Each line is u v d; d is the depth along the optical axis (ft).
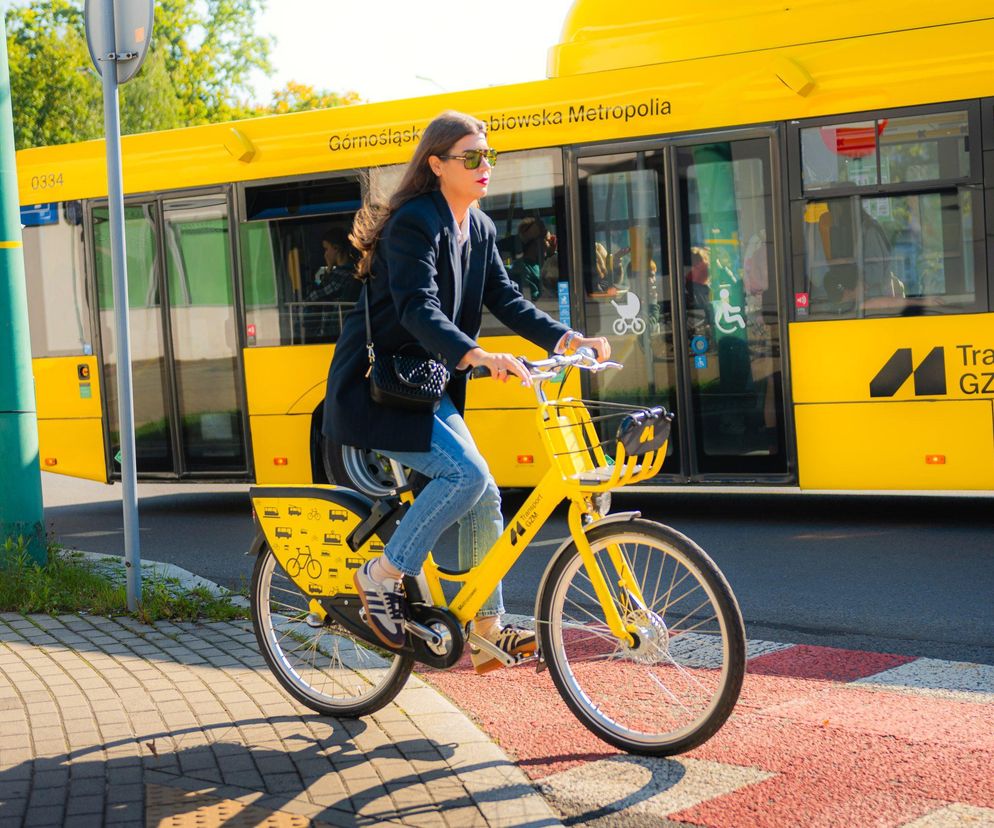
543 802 13.08
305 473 36.40
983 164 28.63
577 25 33.09
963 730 15.07
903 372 29.50
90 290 39.37
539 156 33.19
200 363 37.83
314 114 35.81
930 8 29.14
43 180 40.04
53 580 24.39
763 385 31.04
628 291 32.37
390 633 15.23
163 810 13.02
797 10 30.48
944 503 33.91
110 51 22.12
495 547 14.98
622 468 13.93
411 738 15.11
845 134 29.91
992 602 22.34
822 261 30.27
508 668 18.56
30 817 12.85
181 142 37.70
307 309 36.04
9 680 17.97
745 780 13.67
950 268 29.01
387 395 14.48
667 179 31.76
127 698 16.98
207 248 37.47
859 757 14.25
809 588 24.14
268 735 15.35
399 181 14.99
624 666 14.96
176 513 39.99
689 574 14.08
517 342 33.50
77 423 39.96
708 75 31.27
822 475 30.50
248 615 22.02
